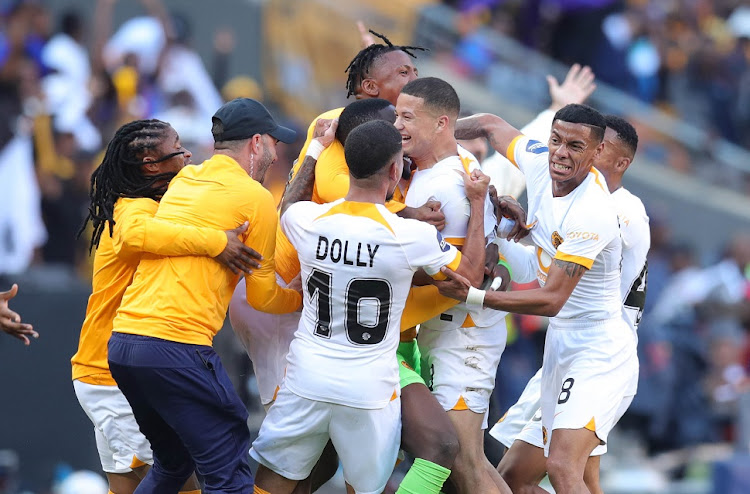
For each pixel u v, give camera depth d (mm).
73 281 34594
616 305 19812
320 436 18250
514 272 20594
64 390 33281
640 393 40469
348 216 17547
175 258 17812
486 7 54500
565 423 19094
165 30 43531
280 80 49469
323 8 50000
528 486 21281
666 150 56562
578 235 18562
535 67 52094
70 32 42625
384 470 18109
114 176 18750
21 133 38000
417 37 51719
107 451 20578
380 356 17812
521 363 36188
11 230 37094
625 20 56938
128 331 17766
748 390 40500
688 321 43969
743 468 34438
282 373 19641
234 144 18500
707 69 59875
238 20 49344
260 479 18750
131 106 41594
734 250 47250
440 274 17844
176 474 18984
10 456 32344
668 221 53656
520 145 20391
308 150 19250
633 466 38250
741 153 58188
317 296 17781
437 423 18328
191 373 17609
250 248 17906
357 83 20500
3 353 32656
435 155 19078
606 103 54312
